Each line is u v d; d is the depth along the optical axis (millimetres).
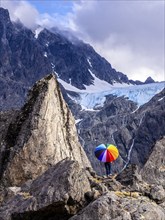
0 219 22531
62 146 34250
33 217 22531
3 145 33531
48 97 34844
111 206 21359
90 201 22812
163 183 33406
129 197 23203
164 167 34750
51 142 33250
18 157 31969
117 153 32688
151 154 35844
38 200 22578
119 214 21031
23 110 34844
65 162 24766
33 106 34375
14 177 31562
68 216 22531
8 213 22688
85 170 26766
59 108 36094
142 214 21281
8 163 31844
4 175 31500
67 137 35531
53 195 22422
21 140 32688
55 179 23406
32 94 35500
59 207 22391
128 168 27703
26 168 31828
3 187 31125
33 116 33719
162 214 22156
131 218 21016
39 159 32312
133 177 26531
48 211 22516
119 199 22406
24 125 33594
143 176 34125
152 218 21359
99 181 26391
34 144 32531
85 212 21391
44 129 33375
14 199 23766
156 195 24328
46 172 25281
